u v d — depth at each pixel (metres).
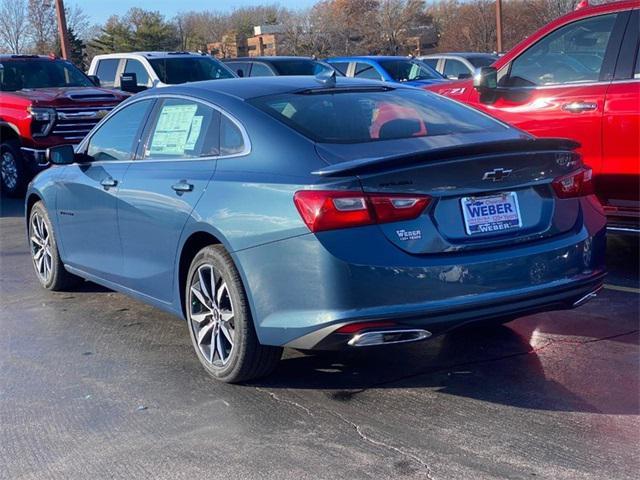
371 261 4.14
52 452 4.15
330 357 5.30
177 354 5.48
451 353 5.33
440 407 4.52
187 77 14.93
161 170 5.38
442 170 4.29
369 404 4.58
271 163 4.61
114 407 4.66
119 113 6.16
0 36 37.72
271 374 5.03
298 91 5.23
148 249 5.47
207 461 3.99
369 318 4.14
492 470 3.80
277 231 4.35
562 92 7.19
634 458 3.89
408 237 4.22
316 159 4.46
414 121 5.04
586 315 6.00
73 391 4.91
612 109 6.82
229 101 5.13
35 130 11.90
